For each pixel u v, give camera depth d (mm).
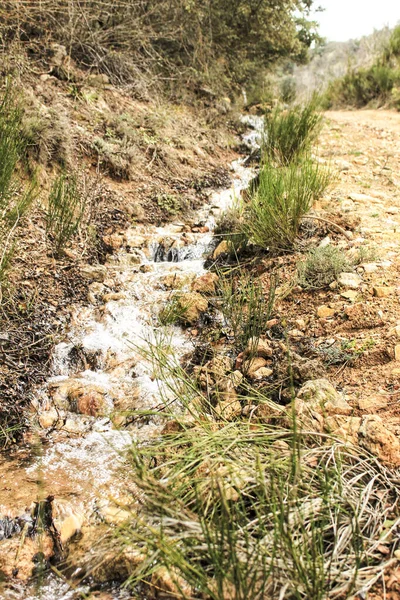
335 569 1779
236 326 3533
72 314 3752
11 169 3801
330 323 3309
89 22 7102
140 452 2199
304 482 2066
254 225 4402
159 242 4836
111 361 3461
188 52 8711
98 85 6730
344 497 1987
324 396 2574
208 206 5684
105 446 2787
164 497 1900
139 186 5598
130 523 2125
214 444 2213
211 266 4484
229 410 2764
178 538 1799
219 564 1668
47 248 4230
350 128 8328
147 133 6492
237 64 9867
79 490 2463
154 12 8102
